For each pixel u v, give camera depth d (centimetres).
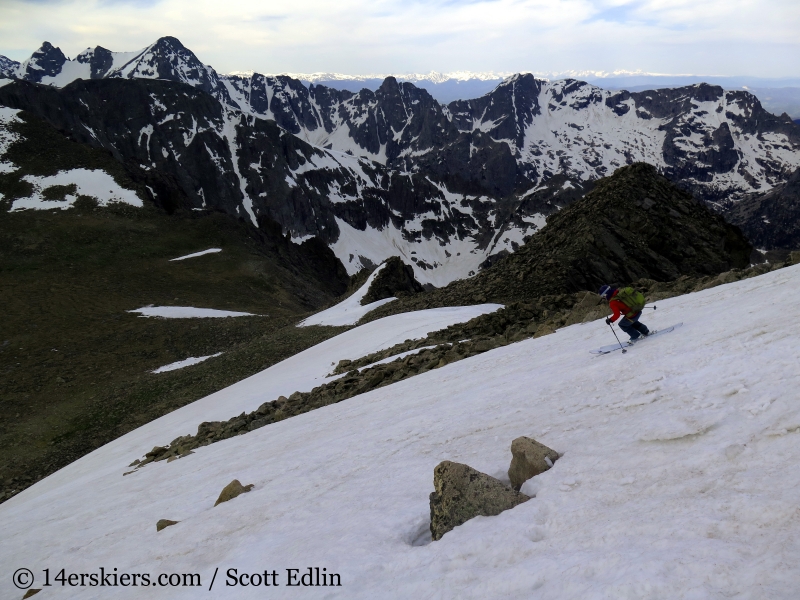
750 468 492
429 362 2448
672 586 367
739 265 6656
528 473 697
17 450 4728
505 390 1233
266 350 6238
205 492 1334
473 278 6569
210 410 3506
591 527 502
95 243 13388
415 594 507
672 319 1321
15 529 1802
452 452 924
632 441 663
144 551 993
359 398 2072
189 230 14938
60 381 6438
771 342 799
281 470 1262
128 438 3512
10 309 9406
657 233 6306
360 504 816
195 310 9650
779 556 351
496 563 508
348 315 7238
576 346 1447
